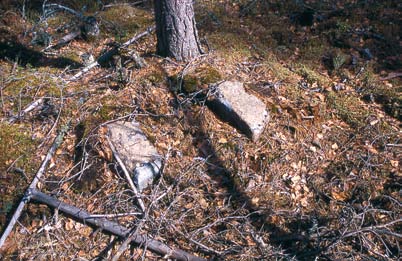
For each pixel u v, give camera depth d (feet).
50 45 8.96
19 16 9.77
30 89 7.76
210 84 7.54
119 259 6.13
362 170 7.04
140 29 9.41
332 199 6.75
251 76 8.18
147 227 6.33
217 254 6.16
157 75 7.73
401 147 7.34
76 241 6.29
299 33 9.47
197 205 6.59
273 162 7.02
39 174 6.72
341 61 8.60
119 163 6.71
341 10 9.91
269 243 6.33
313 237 6.28
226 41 8.93
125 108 7.36
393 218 6.52
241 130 7.25
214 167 6.93
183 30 7.80
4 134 7.09
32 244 6.27
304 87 8.17
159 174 6.77
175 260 6.12
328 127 7.61
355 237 6.32
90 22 9.20
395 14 9.87
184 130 7.23
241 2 10.22
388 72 8.72
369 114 7.82
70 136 7.13
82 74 8.09
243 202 6.66
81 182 6.69
